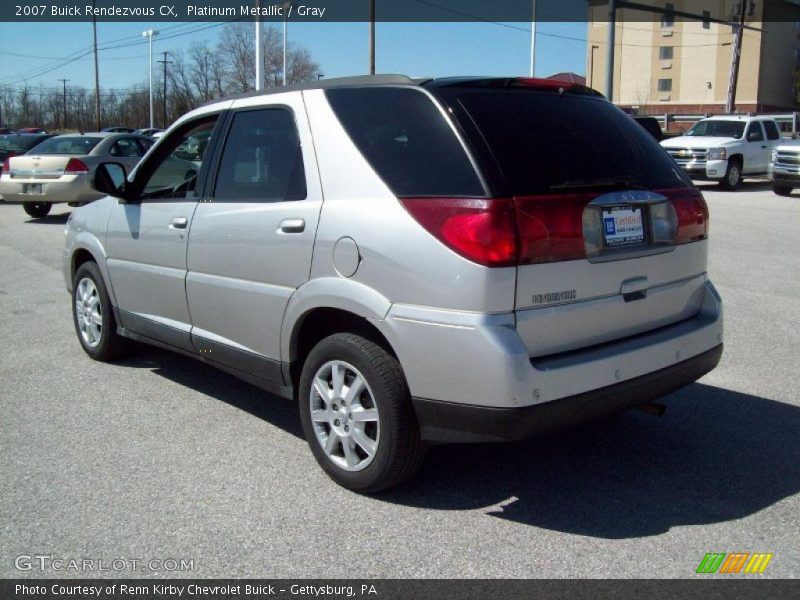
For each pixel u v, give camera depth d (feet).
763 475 13.62
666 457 14.37
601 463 14.12
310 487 13.12
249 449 14.67
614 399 11.98
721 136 76.38
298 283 13.25
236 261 14.53
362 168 12.53
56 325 24.03
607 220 12.03
